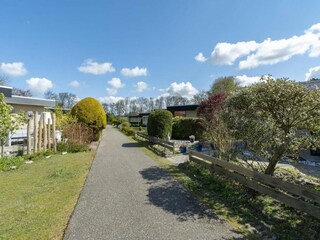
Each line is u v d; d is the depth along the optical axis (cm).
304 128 542
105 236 345
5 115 873
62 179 662
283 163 894
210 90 4100
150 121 1602
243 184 534
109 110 7306
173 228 373
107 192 551
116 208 454
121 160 987
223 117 665
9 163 812
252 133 546
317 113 500
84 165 865
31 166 844
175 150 1198
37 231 356
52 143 1209
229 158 654
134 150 1318
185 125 2020
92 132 1620
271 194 441
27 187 582
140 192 555
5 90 1484
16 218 402
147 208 456
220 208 459
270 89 532
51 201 485
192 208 458
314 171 795
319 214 344
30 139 1038
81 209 446
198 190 571
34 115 1049
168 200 502
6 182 629
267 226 382
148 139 1684
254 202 464
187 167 804
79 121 1644
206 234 355
